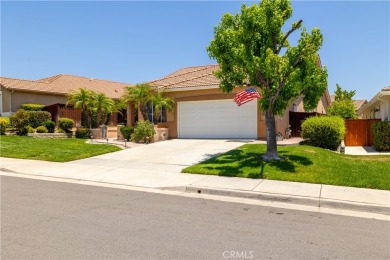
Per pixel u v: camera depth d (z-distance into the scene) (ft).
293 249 16.20
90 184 32.40
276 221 20.90
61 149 54.13
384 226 20.25
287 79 36.04
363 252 15.98
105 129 76.43
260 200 26.71
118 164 42.57
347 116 100.42
